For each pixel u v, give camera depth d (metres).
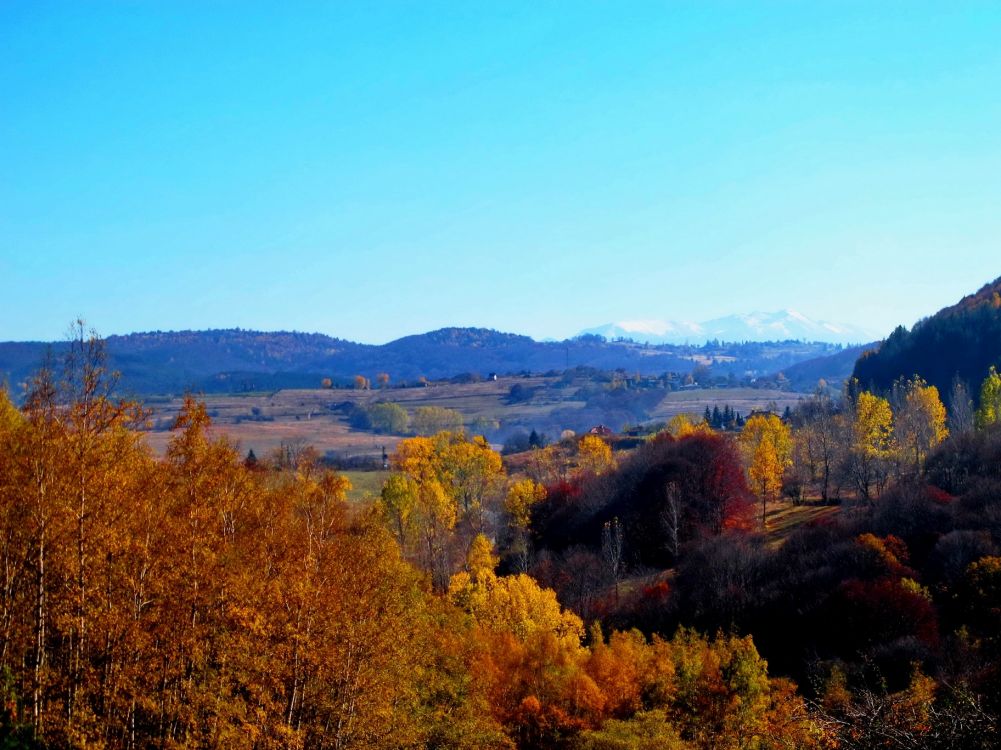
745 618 73.06
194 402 35.44
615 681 57.56
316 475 50.81
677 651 61.38
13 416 38.94
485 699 49.91
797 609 69.56
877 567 70.81
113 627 27.70
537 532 114.31
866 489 101.38
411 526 93.12
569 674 57.56
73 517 27.34
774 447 123.38
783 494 119.00
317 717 34.25
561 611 84.00
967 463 93.62
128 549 28.92
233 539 34.78
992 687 19.19
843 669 56.44
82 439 27.97
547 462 163.25
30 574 27.92
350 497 124.94
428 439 143.62
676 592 81.81
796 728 28.92
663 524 100.94
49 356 28.28
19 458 27.94
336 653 34.22
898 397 147.62
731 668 52.66
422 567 88.38
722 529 97.75
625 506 108.44
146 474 32.06
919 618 59.97
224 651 31.22
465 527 115.88
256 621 31.17
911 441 114.06
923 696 27.28
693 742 51.22
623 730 49.72
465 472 127.31
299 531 37.00
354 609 35.53
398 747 37.50
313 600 33.72
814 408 176.12
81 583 27.52
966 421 127.81
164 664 29.94
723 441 115.50
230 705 30.17
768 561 81.94
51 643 29.69
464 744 43.31
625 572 97.06
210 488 33.75
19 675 27.36
